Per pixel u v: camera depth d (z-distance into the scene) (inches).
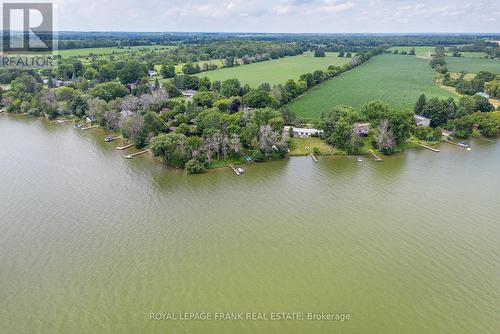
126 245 3329.2
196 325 2522.1
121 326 2506.2
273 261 3159.5
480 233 3572.8
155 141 5083.7
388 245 3388.3
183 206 4025.6
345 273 3031.5
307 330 2498.8
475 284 2910.9
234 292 2817.4
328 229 3631.9
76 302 2699.3
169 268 3048.7
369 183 4672.7
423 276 2999.5
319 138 6112.2
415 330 2502.5
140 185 4537.4
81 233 3494.1
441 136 6368.1
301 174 4945.9
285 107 7672.2
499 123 6633.9
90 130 6801.2
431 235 3543.3
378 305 2711.6
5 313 2600.9
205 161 5108.3
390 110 6565.0
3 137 6333.7
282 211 3954.2
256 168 5142.7
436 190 4488.2
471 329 2511.1
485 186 4606.3
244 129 5654.5
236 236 3491.6
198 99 7691.9
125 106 7057.1
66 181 4608.8
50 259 3132.4
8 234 3454.7
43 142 6107.3
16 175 4758.9
